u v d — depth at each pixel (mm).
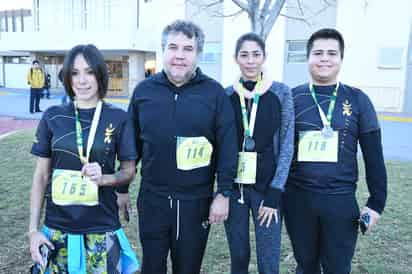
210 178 2598
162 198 2537
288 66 18250
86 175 2238
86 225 2291
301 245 2680
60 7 25391
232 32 18531
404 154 9102
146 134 2502
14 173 6348
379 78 17062
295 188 2646
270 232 2689
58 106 2346
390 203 5242
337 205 2508
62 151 2254
